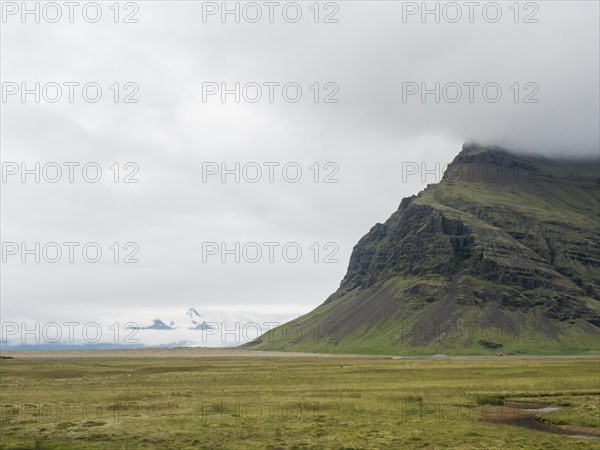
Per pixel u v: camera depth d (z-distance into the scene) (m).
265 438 51.72
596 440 52.62
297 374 135.00
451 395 84.12
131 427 56.03
